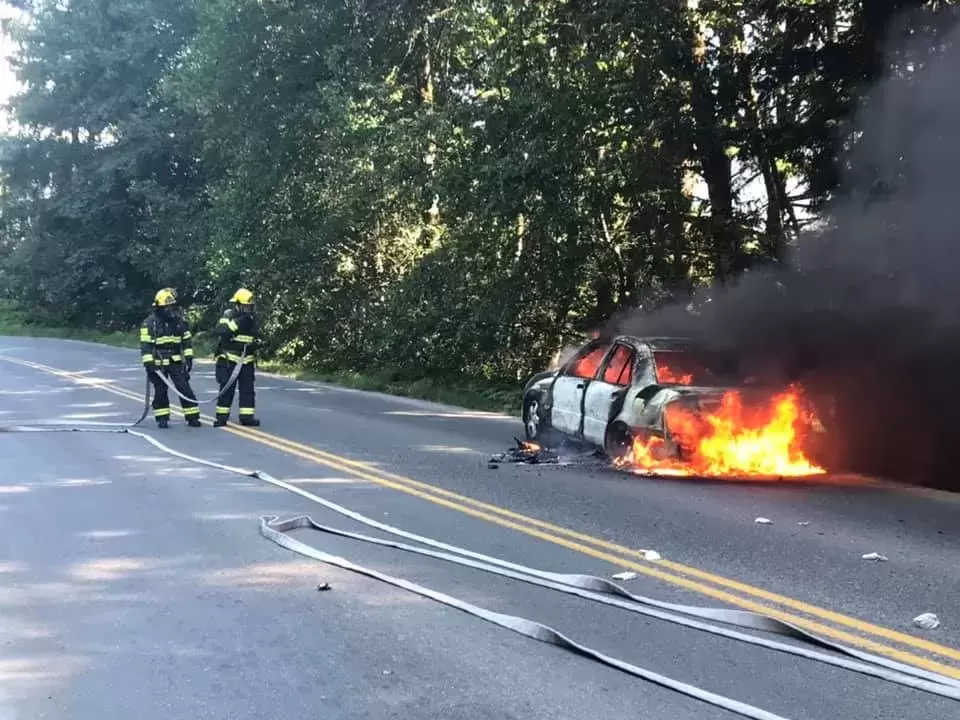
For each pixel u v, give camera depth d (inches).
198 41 974.4
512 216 652.7
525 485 363.3
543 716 160.6
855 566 252.4
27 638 197.8
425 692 170.7
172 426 534.6
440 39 778.2
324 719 159.5
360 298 928.3
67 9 1736.0
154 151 1542.8
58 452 437.1
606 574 245.0
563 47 599.5
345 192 861.8
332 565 252.5
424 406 666.8
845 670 181.3
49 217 1763.0
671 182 604.4
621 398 397.1
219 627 204.7
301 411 618.5
